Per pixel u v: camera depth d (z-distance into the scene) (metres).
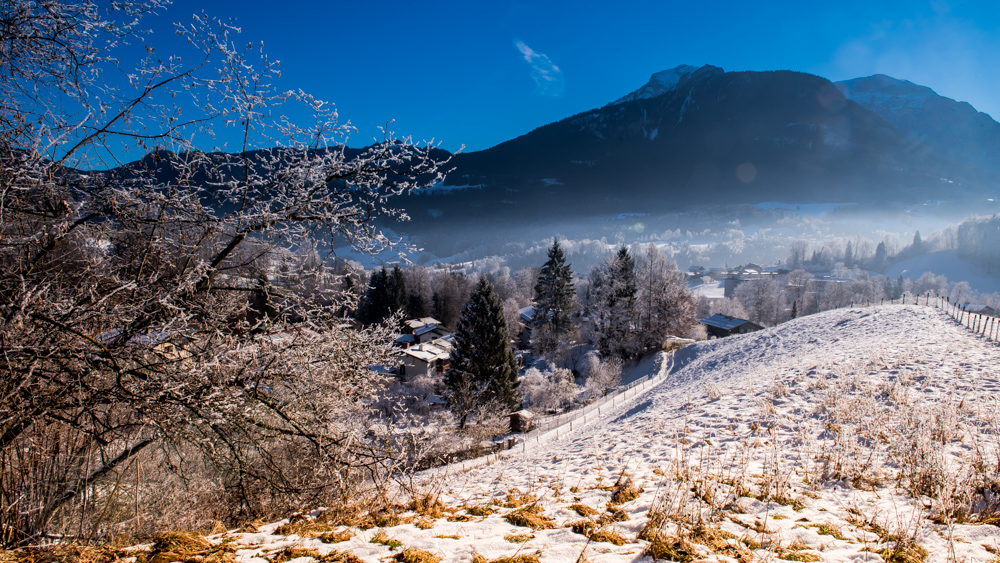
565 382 30.41
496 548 2.41
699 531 2.64
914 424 5.04
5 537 2.91
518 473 6.89
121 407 3.72
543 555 2.28
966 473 3.41
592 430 12.51
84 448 3.67
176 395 3.11
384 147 3.96
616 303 38.75
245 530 2.93
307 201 3.71
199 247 3.65
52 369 3.04
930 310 19.55
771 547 2.42
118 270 3.53
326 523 3.03
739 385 11.17
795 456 4.98
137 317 3.36
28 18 3.01
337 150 3.96
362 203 4.02
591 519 3.02
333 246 3.99
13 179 2.83
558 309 42.84
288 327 4.14
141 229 3.39
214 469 4.91
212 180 3.74
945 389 7.33
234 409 3.56
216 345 3.57
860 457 4.38
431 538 2.61
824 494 3.66
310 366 4.09
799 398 8.26
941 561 2.16
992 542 2.35
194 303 3.51
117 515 3.97
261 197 3.77
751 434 6.40
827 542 2.54
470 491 5.41
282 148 3.85
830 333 19.05
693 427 7.42
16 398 2.93
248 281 4.26
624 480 4.48
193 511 4.49
